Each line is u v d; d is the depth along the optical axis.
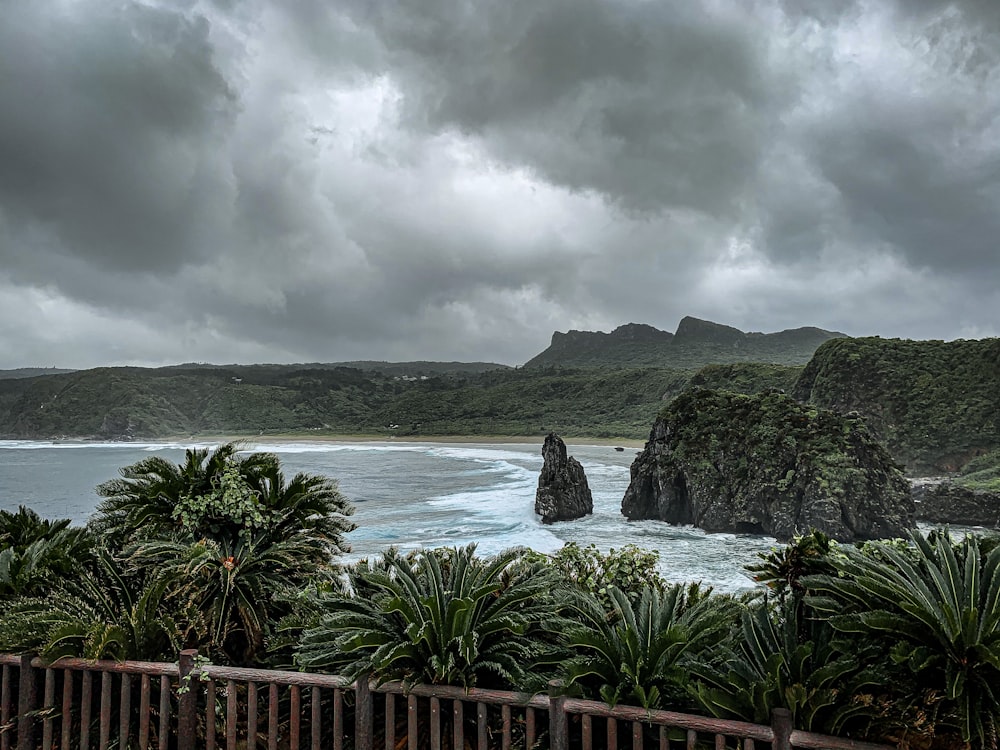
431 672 4.95
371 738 4.81
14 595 6.61
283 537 7.21
